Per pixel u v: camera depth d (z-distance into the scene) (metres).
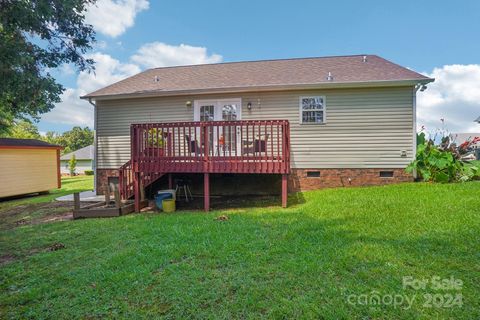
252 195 8.86
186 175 9.33
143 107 9.68
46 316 2.46
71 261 3.67
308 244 3.78
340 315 2.25
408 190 6.69
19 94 7.56
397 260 3.16
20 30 7.77
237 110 9.03
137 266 3.35
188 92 8.90
